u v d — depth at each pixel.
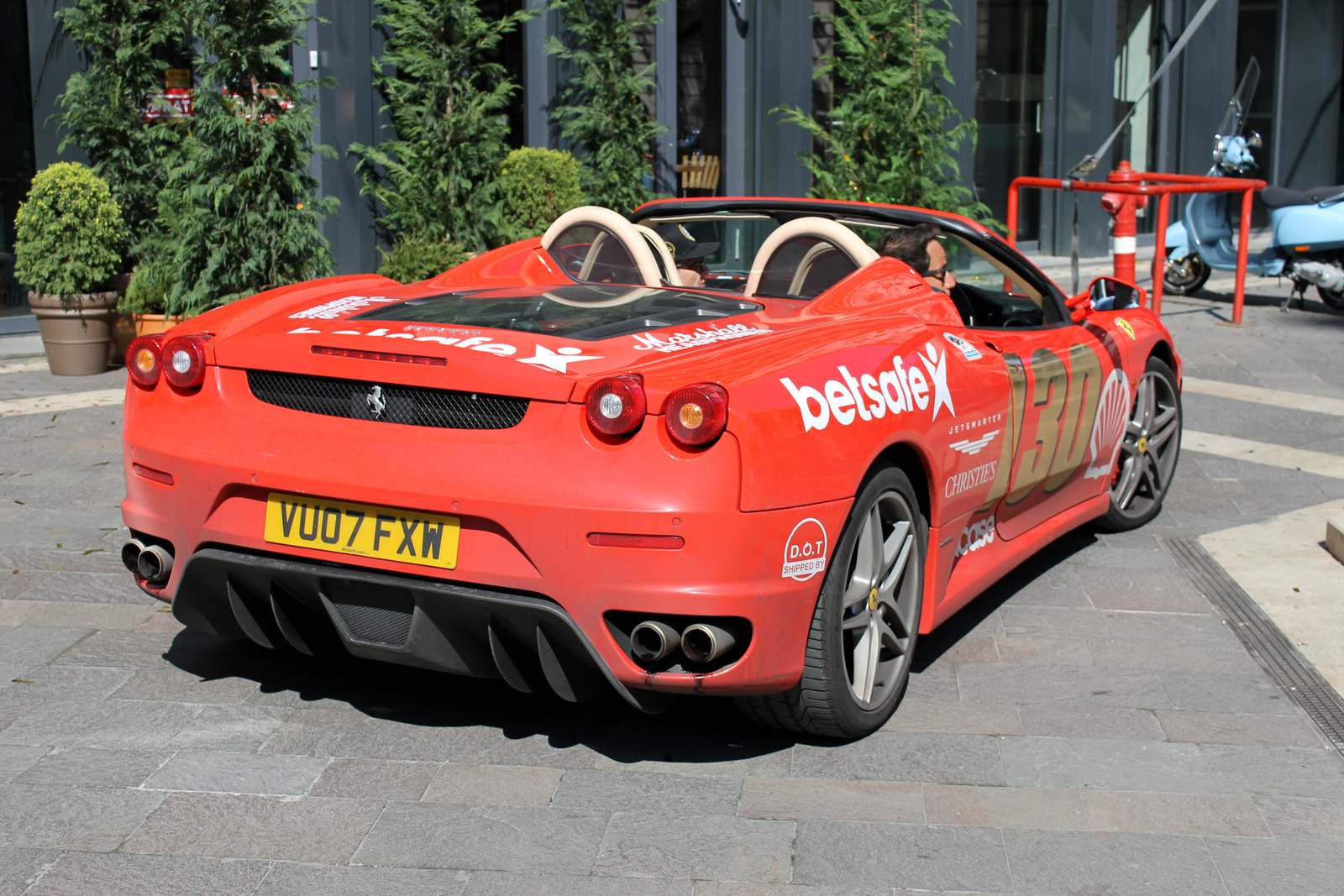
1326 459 6.23
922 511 3.39
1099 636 3.88
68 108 9.24
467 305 3.38
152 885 2.41
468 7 9.57
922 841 2.62
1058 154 14.06
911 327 3.42
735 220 4.37
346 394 2.92
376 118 10.26
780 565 2.72
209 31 7.75
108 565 4.38
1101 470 4.66
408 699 3.32
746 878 2.47
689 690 2.74
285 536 2.91
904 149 9.77
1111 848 2.60
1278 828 2.70
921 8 9.73
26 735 3.05
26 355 8.66
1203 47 15.27
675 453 2.62
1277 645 3.80
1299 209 10.80
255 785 2.82
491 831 2.64
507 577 2.70
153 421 3.11
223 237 7.84
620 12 11.45
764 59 12.07
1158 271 9.98
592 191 10.84
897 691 3.26
